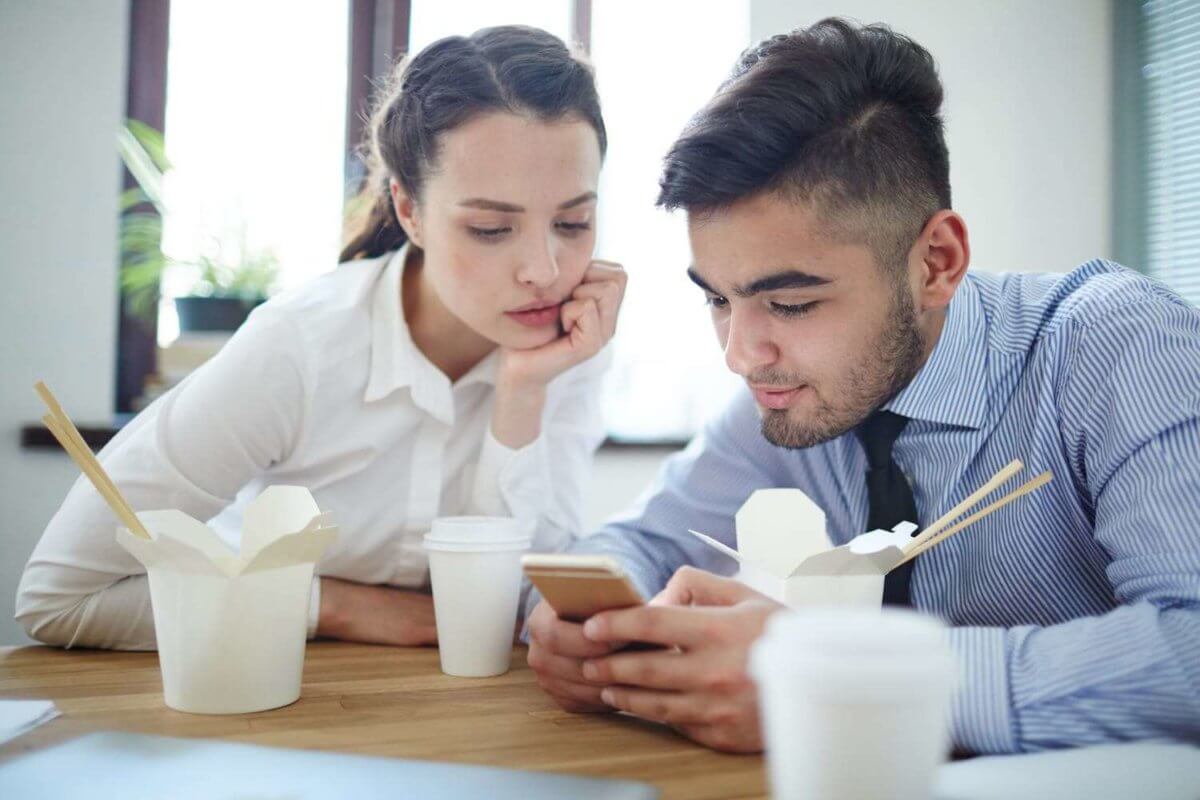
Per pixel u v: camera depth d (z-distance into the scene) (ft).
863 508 4.01
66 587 3.52
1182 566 2.70
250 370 3.88
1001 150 10.46
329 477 4.29
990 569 3.63
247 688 2.72
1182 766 2.14
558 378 4.66
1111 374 3.23
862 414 3.27
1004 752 2.42
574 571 2.38
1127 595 2.86
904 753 1.42
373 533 4.42
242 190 8.61
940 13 10.25
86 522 3.55
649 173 9.86
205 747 2.36
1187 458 2.87
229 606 2.67
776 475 4.31
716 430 4.42
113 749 2.33
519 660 3.48
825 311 3.08
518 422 4.33
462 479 4.59
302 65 8.74
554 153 3.83
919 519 3.70
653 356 9.85
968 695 2.43
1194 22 9.89
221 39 8.54
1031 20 10.58
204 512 3.88
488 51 3.84
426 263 4.16
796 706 1.45
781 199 2.94
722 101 3.05
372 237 4.54
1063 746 2.38
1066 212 10.76
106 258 7.93
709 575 2.71
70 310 7.82
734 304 3.14
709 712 2.39
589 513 9.20
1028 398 3.58
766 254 2.99
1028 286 3.90
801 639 1.45
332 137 8.83
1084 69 10.78
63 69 7.77
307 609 2.87
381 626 3.70
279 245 8.69
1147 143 10.57
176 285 8.48
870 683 1.38
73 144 7.80
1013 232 10.55
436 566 3.20
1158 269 10.39
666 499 4.41
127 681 3.06
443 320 4.34
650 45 9.87
